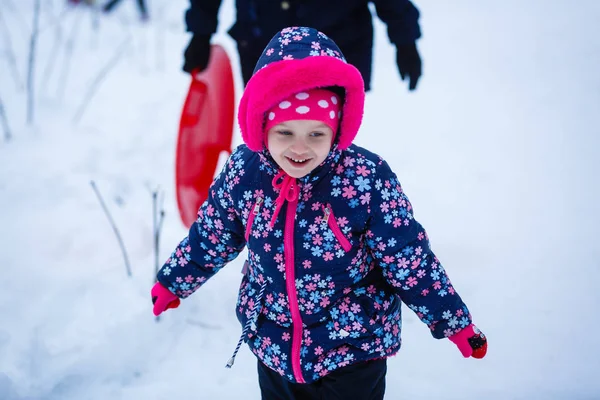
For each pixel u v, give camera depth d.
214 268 1.96
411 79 3.06
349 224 1.66
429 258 1.74
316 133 1.56
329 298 1.74
